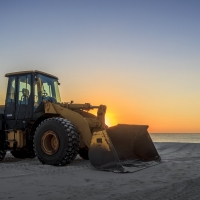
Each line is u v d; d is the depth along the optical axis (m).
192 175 5.05
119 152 6.44
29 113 7.94
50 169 5.93
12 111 8.26
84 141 6.71
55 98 8.65
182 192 3.70
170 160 7.64
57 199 3.45
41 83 8.20
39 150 6.80
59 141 6.52
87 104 7.39
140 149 7.07
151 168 5.93
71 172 5.51
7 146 8.05
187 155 9.59
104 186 4.19
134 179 4.73
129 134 6.84
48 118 7.14
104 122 7.32
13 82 8.45
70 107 7.53
